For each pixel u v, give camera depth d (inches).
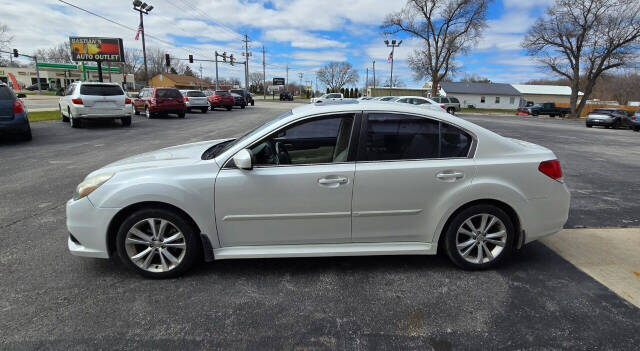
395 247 119.8
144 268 116.6
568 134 679.1
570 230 162.4
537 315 100.0
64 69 2792.8
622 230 162.1
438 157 117.6
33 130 497.0
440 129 118.3
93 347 86.3
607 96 3339.1
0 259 129.3
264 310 101.7
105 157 314.8
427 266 127.6
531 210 120.0
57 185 225.8
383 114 117.3
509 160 118.4
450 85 2699.3
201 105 959.0
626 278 120.0
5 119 363.3
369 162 115.3
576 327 95.0
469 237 122.5
